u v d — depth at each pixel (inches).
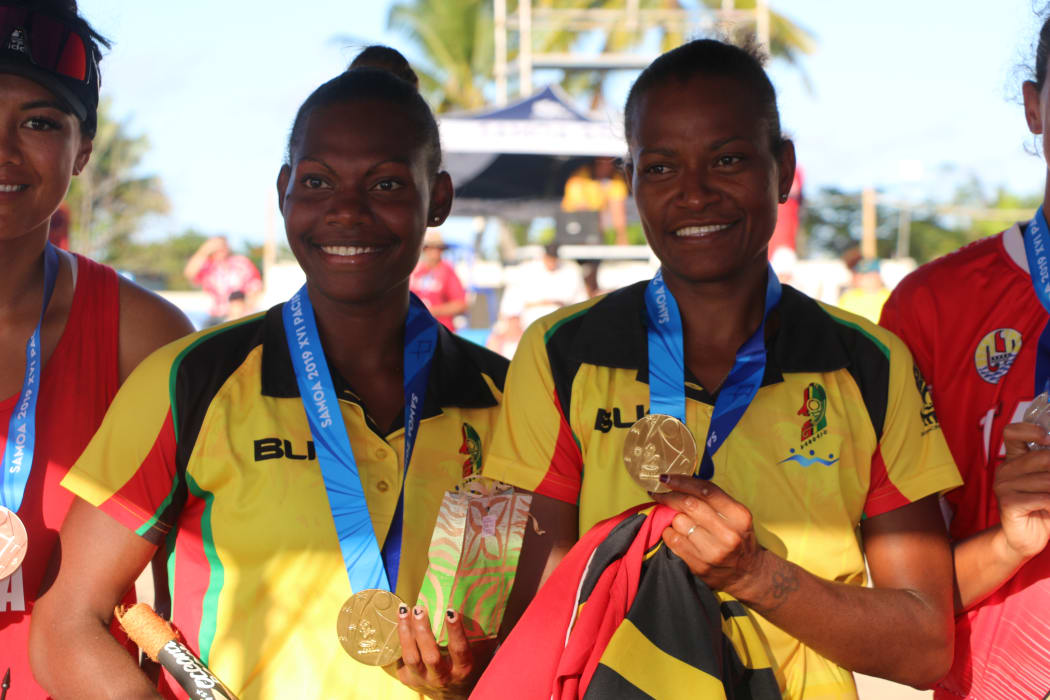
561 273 463.8
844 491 83.4
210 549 85.8
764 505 82.7
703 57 87.3
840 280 517.0
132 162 1717.5
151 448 85.4
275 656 84.2
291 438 87.6
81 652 82.2
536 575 86.0
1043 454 86.0
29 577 93.0
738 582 76.9
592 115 495.5
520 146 487.8
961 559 91.0
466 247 568.7
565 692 75.5
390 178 90.7
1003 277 98.3
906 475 84.4
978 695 96.0
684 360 88.0
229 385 87.9
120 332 100.2
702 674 73.3
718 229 85.0
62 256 101.4
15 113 93.6
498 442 88.7
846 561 82.7
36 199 94.9
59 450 95.3
